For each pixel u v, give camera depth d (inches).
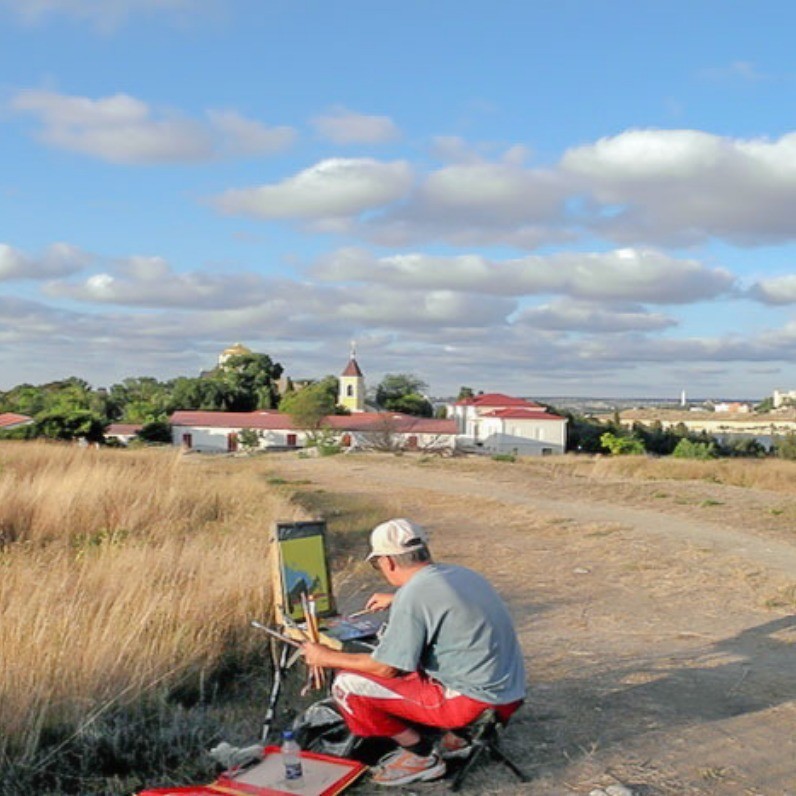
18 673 203.2
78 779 183.9
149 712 213.2
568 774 191.9
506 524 655.1
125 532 490.3
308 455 1913.1
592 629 337.4
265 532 470.3
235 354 4913.9
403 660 179.8
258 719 220.8
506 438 3363.7
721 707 237.5
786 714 232.2
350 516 664.4
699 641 315.9
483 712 182.1
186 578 305.0
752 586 421.1
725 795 183.5
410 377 4982.8
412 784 184.1
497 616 184.4
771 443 3248.0
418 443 3223.4
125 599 257.0
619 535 585.6
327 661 187.6
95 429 2177.7
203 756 193.9
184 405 4286.4
